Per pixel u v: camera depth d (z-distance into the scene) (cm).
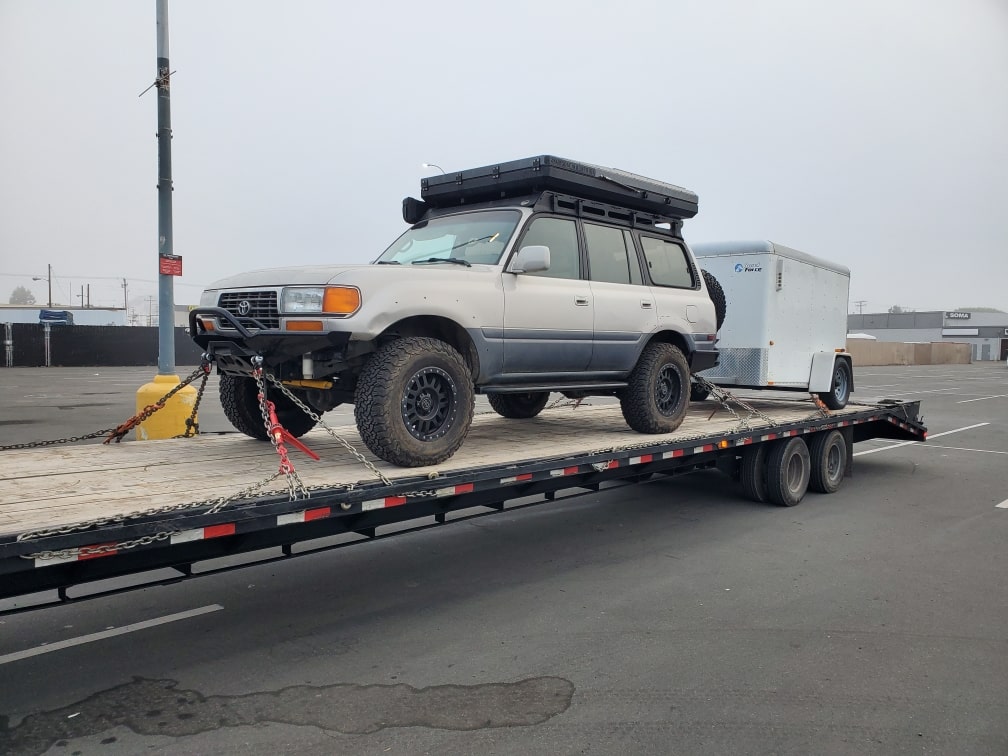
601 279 632
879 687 373
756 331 913
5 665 396
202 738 323
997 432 1523
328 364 475
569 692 366
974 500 840
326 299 448
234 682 377
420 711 347
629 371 646
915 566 581
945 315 11006
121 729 330
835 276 1052
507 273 546
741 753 312
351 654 412
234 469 456
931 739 324
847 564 586
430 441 470
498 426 729
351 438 619
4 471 442
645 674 387
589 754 311
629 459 566
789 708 351
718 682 378
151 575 546
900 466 1091
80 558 300
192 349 3931
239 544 377
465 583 536
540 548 630
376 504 405
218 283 522
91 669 392
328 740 322
